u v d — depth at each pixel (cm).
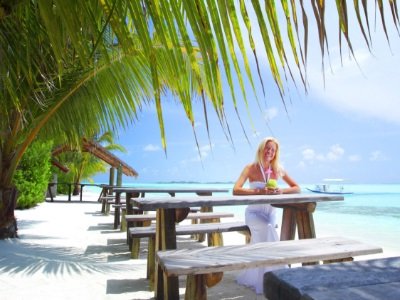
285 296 77
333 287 74
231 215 517
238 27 103
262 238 350
